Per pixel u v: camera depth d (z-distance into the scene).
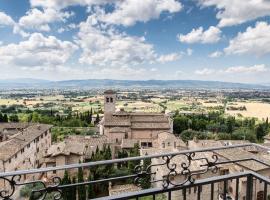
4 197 4.27
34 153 55.41
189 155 5.74
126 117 80.12
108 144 58.97
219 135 87.12
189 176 5.62
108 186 35.03
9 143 46.22
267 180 5.57
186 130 92.69
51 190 4.55
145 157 5.23
